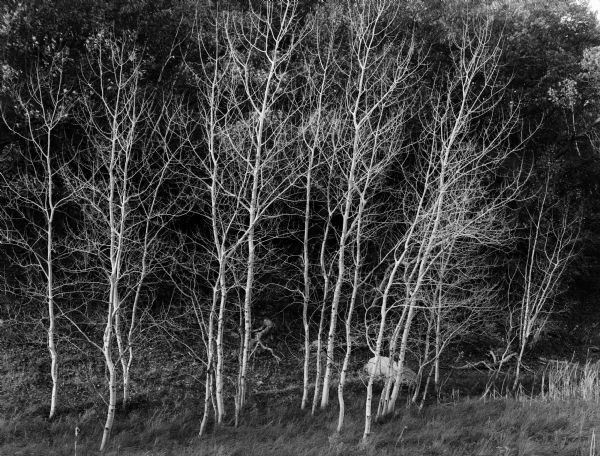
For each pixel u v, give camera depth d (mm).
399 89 17281
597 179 25281
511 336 21281
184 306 18750
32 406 14055
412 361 19391
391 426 13953
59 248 18016
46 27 17547
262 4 19812
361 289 18641
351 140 14867
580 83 24438
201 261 18125
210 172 13805
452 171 14758
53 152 17453
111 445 12500
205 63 18359
